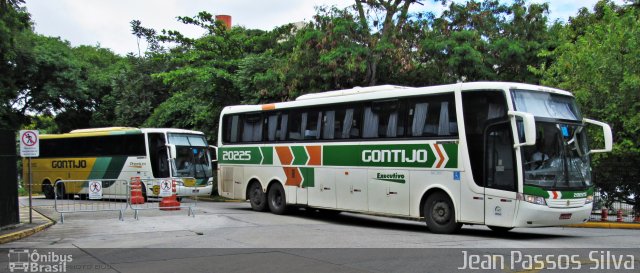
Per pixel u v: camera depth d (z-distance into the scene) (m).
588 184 13.21
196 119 32.19
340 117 16.73
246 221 16.39
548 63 24.16
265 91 26.02
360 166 15.88
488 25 24.89
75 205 19.34
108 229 14.43
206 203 26.16
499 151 12.77
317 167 17.27
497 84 12.96
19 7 19.53
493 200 12.75
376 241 12.05
